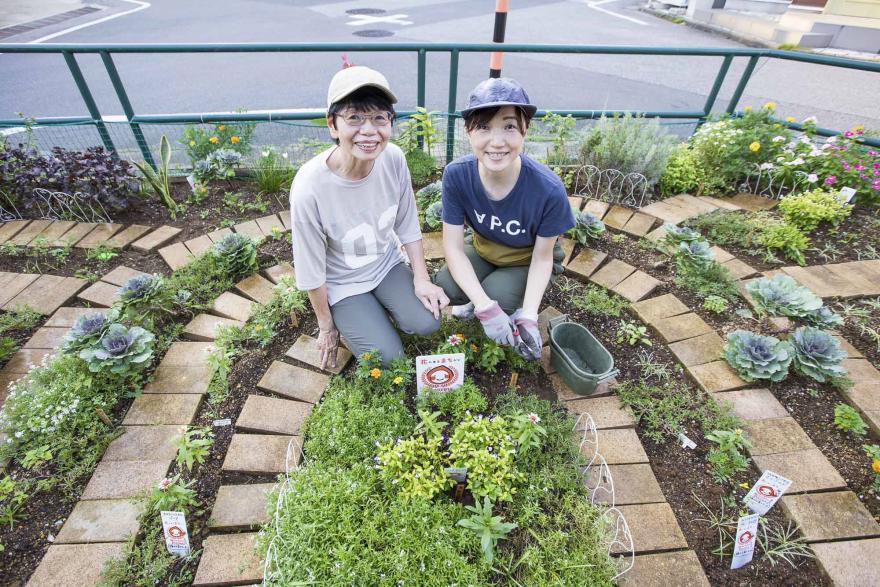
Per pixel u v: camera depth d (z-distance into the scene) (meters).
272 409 2.26
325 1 12.22
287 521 1.73
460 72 7.44
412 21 10.28
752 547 1.75
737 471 2.07
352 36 8.98
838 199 3.48
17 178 3.42
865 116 6.25
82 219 3.53
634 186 3.73
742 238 3.35
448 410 2.24
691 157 4.02
